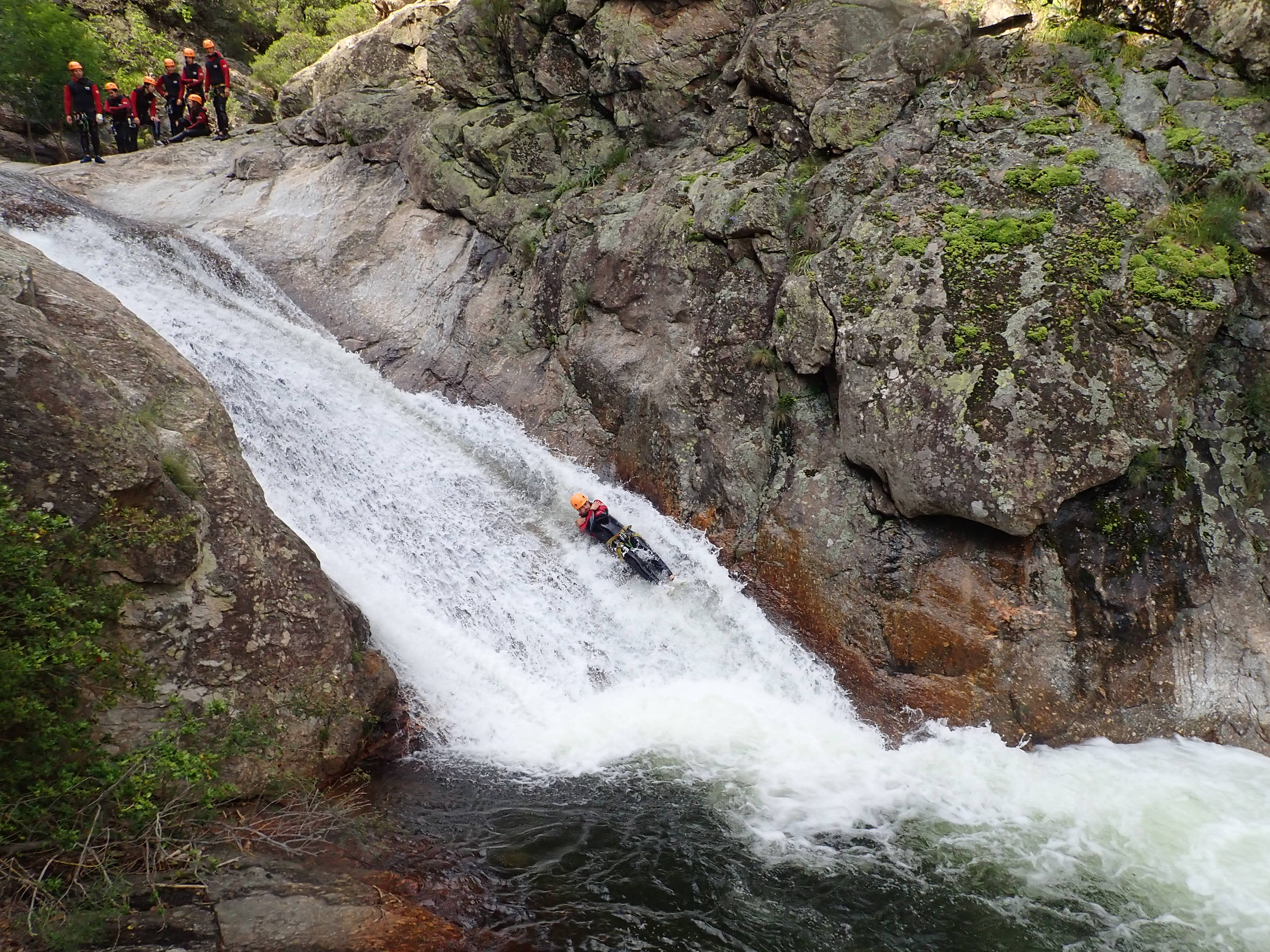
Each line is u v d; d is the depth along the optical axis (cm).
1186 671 798
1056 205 886
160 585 611
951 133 985
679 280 1084
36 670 490
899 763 778
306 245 1352
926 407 839
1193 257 827
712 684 886
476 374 1215
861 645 867
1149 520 822
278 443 961
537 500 1080
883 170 978
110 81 1898
